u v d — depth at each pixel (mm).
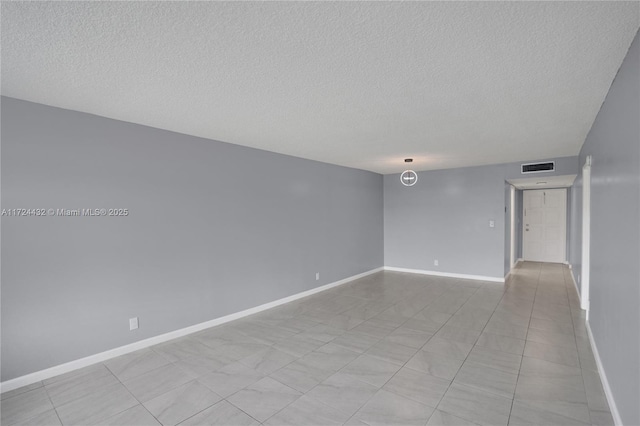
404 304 4848
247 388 2572
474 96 2541
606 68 2039
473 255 6449
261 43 1724
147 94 2479
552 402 2340
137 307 3287
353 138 3967
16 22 1493
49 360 2732
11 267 2553
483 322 4035
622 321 1948
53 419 2209
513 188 7648
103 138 3051
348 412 2258
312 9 1412
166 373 2811
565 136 3879
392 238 7469
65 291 2822
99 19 1481
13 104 2557
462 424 2111
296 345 3396
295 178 5184
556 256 8414
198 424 2148
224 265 4113
